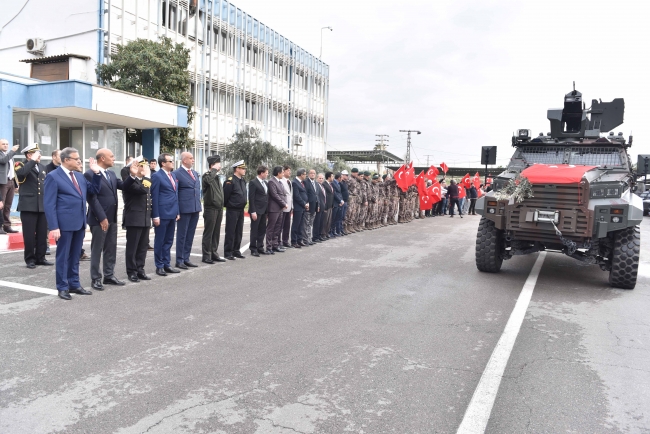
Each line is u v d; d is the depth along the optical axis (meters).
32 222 8.01
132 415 3.36
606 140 9.49
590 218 7.64
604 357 4.78
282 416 3.41
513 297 7.25
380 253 11.19
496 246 8.92
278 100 33.91
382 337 5.18
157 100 17.72
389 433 3.23
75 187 6.37
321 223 12.87
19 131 15.62
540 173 8.05
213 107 26.97
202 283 7.48
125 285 7.21
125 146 19.52
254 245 10.27
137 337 4.94
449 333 5.39
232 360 4.41
